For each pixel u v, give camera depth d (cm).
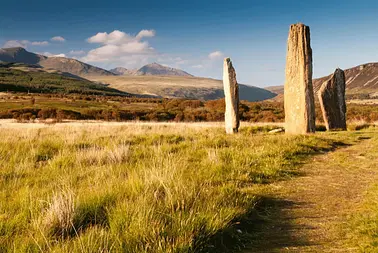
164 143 1155
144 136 1391
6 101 9869
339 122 1794
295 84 1580
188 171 748
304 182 713
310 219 500
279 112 4588
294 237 439
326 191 640
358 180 709
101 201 520
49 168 809
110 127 2028
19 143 1185
